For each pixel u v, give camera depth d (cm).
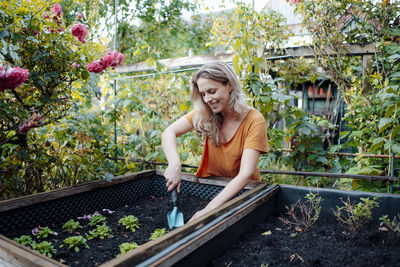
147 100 487
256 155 137
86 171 193
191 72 409
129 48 577
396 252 94
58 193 134
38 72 166
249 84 262
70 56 173
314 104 475
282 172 196
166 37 609
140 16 570
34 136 187
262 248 100
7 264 70
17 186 175
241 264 87
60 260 96
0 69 121
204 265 83
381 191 214
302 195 136
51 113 183
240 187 127
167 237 73
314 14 300
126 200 169
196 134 335
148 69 448
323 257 94
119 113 284
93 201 151
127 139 303
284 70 330
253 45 259
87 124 221
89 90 234
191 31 648
